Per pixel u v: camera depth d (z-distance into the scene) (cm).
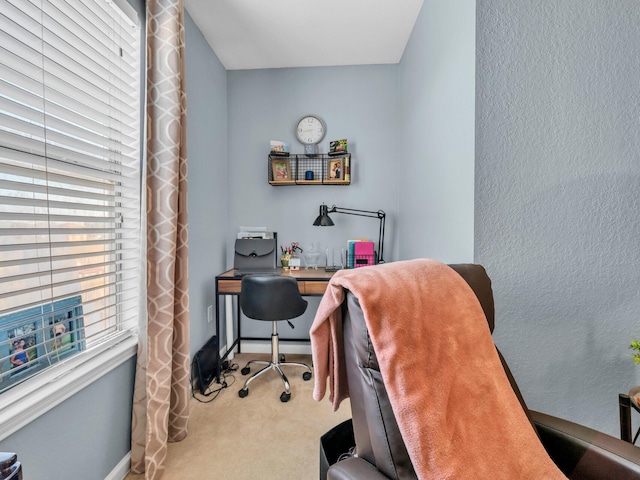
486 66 122
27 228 94
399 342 67
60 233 106
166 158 142
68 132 110
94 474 119
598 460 75
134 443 137
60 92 106
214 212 238
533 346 127
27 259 93
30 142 95
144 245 136
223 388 209
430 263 90
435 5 165
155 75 141
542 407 129
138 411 137
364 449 73
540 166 123
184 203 155
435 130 166
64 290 110
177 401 155
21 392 92
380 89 259
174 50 143
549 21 121
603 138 123
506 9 121
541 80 122
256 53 240
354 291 70
